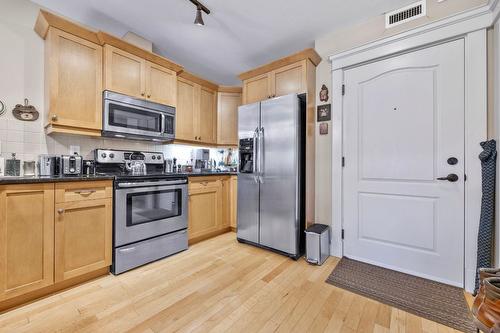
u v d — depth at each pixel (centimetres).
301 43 271
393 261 210
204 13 218
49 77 193
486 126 169
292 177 236
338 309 153
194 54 301
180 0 202
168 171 307
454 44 183
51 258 162
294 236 233
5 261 145
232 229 327
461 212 180
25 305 152
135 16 224
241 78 298
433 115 192
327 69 252
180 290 174
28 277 153
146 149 295
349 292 173
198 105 324
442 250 187
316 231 223
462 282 179
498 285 74
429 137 193
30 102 208
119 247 197
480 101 171
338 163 239
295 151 236
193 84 317
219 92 356
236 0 200
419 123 198
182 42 271
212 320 141
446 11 183
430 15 190
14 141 200
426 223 195
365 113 226
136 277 192
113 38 220
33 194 155
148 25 239
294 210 235
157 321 140
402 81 206
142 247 213
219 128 355
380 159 217
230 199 320
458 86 181
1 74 195
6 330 131
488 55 169
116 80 227
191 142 319
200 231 277
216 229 299
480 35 171
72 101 202
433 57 192
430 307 155
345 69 238
